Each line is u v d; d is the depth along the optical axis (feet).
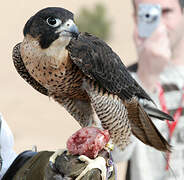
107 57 24.09
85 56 23.12
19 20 223.30
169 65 31.40
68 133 95.91
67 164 17.13
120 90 24.23
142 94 25.89
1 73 146.00
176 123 30.35
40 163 18.33
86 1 236.22
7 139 19.81
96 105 23.53
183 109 30.27
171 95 30.76
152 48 31.76
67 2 236.84
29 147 85.56
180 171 30.12
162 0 31.91
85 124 25.75
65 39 22.93
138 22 32.55
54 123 102.27
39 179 17.98
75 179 17.01
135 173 31.17
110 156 18.17
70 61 23.32
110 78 23.90
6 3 245.45
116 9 232.53
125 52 169.89
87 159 17.17
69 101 25.53
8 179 18.62
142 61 31.91
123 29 201.16
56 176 17.15
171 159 30.48
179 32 31.55
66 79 23.75
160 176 30.68
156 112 26.61
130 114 25.85
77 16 172.96
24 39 23.68
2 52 173.47
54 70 23.34
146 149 30.76
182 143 30.12
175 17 31.96
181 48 31.48
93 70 23.30
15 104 116.16
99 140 17.43
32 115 107.55
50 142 89.56
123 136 23.91
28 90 128.26
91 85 23.72
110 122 23.49
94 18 174.40
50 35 22.80
